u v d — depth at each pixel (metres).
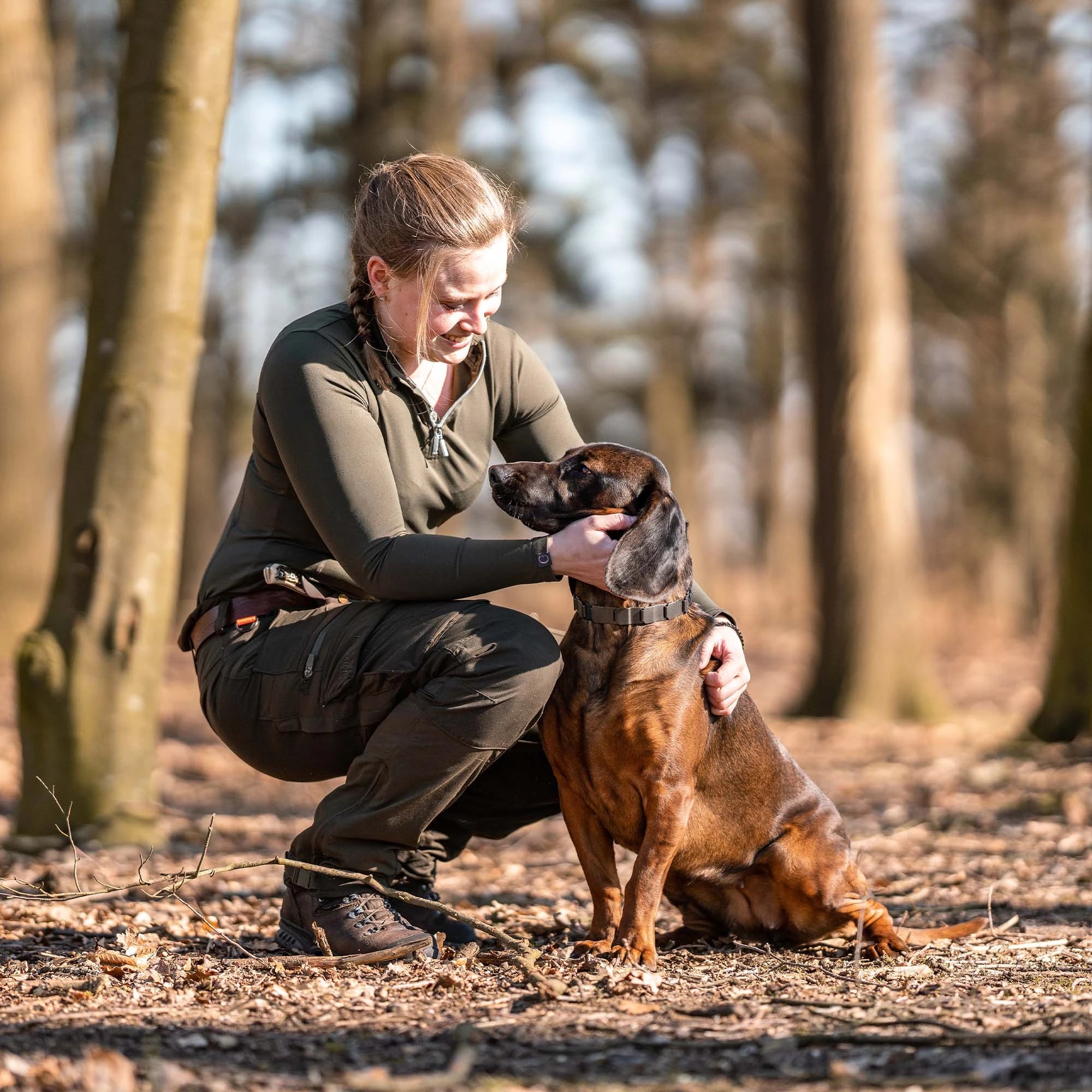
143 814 5.34
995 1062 2.44
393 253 3.30
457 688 3.24
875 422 11.37
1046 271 22.17
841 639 11.41
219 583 3.56
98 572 5.26
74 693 5.24
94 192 18.03
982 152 21.16
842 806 7.13
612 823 3.57
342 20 17.83
